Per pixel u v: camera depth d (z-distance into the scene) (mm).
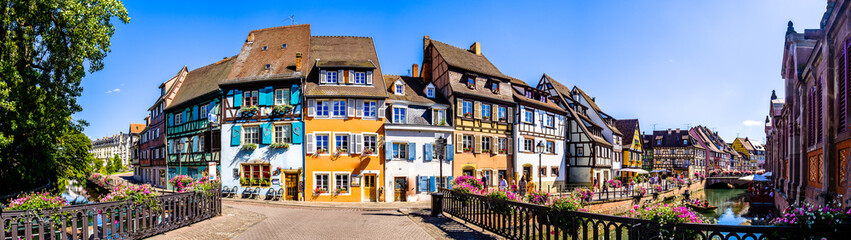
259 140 23469
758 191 32906
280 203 21109
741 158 110000
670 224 6223
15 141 15305
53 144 18047
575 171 35062
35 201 8133
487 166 26766
